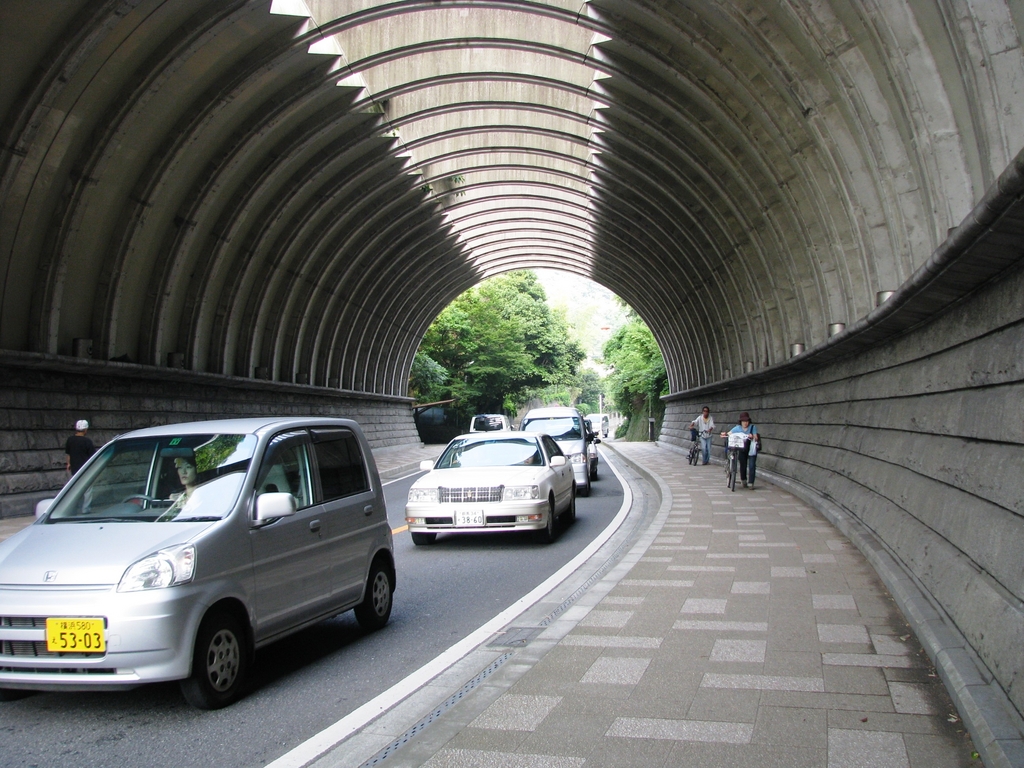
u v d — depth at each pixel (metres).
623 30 16.59
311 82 19.11
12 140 13.75
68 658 4.72
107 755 4.36
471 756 3.91
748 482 18.38
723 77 15.07
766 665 5.14
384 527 7.30
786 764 3.69
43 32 12.66
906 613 6.10
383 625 7.20
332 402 36.56
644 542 10.42
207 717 4.94
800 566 8.41
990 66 7.19
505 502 11.41
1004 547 4.62
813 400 16.28
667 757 3.82
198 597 4.94
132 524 5.39
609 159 27.08
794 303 20.97
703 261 29.31
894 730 4.02
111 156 15.83
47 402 16.59
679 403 43.84
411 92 23.14
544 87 23.48
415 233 35.97
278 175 22.02
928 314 7.25
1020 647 3.88
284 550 5.81
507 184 32.62
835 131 12.65
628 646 5.70
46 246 15.85
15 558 5.11
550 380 73.81
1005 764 3.23
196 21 14.69
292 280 28.17
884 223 12.77
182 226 19.98
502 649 6.16
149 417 20.53
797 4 10.64
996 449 5.21
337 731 4.61
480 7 17.25
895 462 8.92
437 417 64.19
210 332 24.23
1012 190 3.81
